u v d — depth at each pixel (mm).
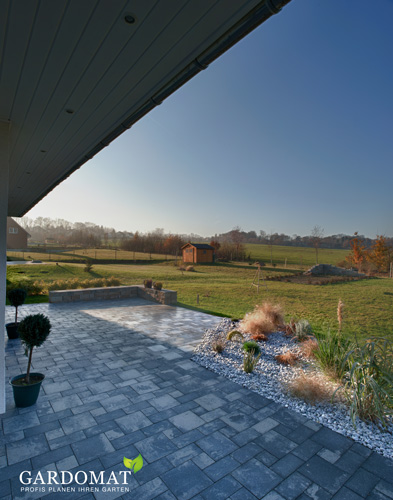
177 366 4867
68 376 4410
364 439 2986
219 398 3803
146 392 3928
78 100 2869
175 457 2654
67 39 1952
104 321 7902
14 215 13211
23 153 4570
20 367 4750
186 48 2037
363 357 3754
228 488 2312
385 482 2424
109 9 1656
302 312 9703
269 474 2477
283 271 22422
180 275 19594
